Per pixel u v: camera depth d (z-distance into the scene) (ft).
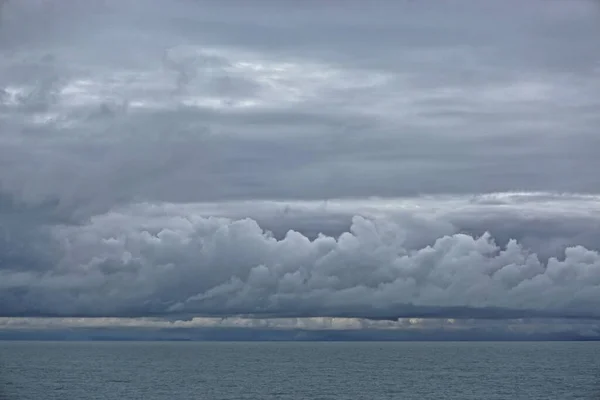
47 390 427.74
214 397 391.86
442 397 392.06
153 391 421.18
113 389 432.25
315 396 396.37
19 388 440.04
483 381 485.15
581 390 428.56
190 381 487.61
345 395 400.47
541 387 443.73
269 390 426.10
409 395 401.08
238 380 497.46
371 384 463.42
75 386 451.12
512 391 422.41
